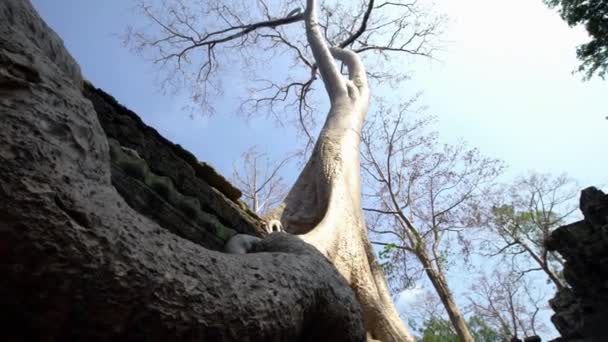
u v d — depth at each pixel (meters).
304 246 2.12
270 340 1.33
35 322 0.97
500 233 14.34
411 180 13.46
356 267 6.02
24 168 1.02
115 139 2.80
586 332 5.68
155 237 1.21
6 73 1.17
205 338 1.15
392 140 13.84
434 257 11.32
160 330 1.07
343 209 6.75
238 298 1.27
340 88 10.11
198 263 1.26
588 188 6.16
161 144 3.18
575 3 8.41
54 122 1.19
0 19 1.33
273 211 7.16
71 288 0.97
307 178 7.79
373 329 5.67
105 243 1.06
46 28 1.65
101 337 1.01
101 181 1.27
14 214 0.95
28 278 0.95
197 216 2.98
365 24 13.69
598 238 5.73
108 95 2.95
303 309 1.53
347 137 8.40
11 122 1.08
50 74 1.32
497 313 17.98
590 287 5.80
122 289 1.03
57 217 1.00
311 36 11.93
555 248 6.36
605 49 8.48
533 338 6.67
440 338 16.30
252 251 2.52
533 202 14.49
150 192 2.63
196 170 3.66
